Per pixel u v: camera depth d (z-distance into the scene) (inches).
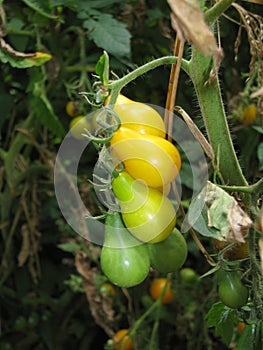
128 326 31.9
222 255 13.0
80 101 25.5
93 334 34.3
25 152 29.1
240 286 13.5
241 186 13.0
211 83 12.8
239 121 27.1
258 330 14.5
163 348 32.2
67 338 35.2
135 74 12.1
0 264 32.4
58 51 25.6
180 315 28.0
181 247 12.5
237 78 25.9
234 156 13.3
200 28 9.2
